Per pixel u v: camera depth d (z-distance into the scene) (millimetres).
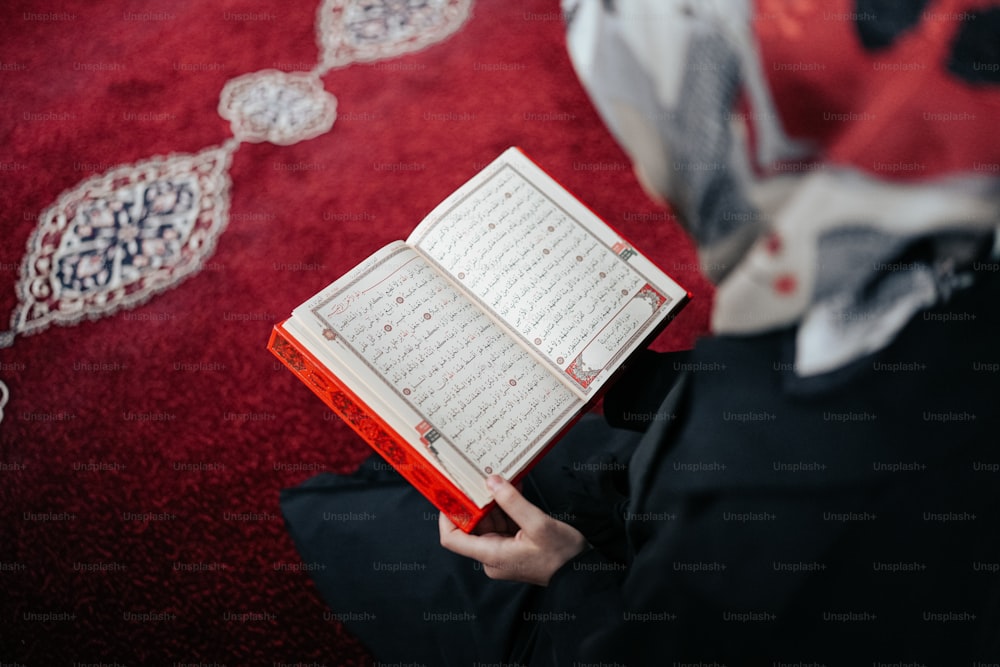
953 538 566
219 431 1688
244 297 1823
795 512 587
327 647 1500
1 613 1518
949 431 521
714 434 586
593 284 1002
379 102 2059
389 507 1281
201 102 2074
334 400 968
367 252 1866
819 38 400
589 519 1147
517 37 2139
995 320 465
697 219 496
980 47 381
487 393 954
